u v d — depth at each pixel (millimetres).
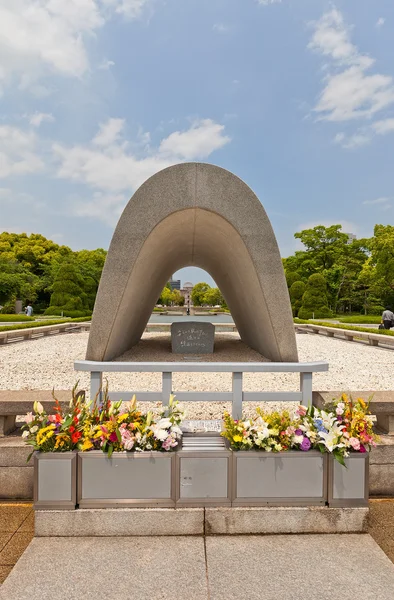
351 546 2262
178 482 2377
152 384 5434
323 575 1999
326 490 2414
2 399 2959
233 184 5176
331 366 7094
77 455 2355
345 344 11234
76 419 2430
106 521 2346
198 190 5148
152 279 7234
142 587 1896
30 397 3002
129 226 5137
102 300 5281
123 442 2338
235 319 9648
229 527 2377
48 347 9672
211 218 5527
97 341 5402
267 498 2398
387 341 9703
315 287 30609
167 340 10266
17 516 2635
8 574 2045
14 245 42500
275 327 5477
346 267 35438
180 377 5941
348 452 2414
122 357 6961
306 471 2412
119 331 6004
